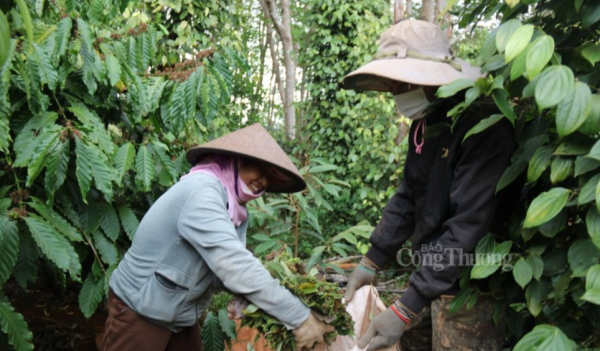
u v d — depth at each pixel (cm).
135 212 269
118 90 248
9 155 217
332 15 628
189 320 174
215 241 153
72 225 226
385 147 582
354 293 208
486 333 179
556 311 169
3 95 185
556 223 140
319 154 599
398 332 169
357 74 178
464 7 198
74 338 353
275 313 156
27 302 407
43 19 216
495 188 161
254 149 163
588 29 145
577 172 128
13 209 192
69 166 219
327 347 180
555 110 147
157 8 455
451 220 165
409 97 181
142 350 167
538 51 125
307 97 678
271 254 207
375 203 573
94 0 206
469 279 169
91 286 224
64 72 208
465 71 175
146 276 165
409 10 591
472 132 146
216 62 255
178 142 276
